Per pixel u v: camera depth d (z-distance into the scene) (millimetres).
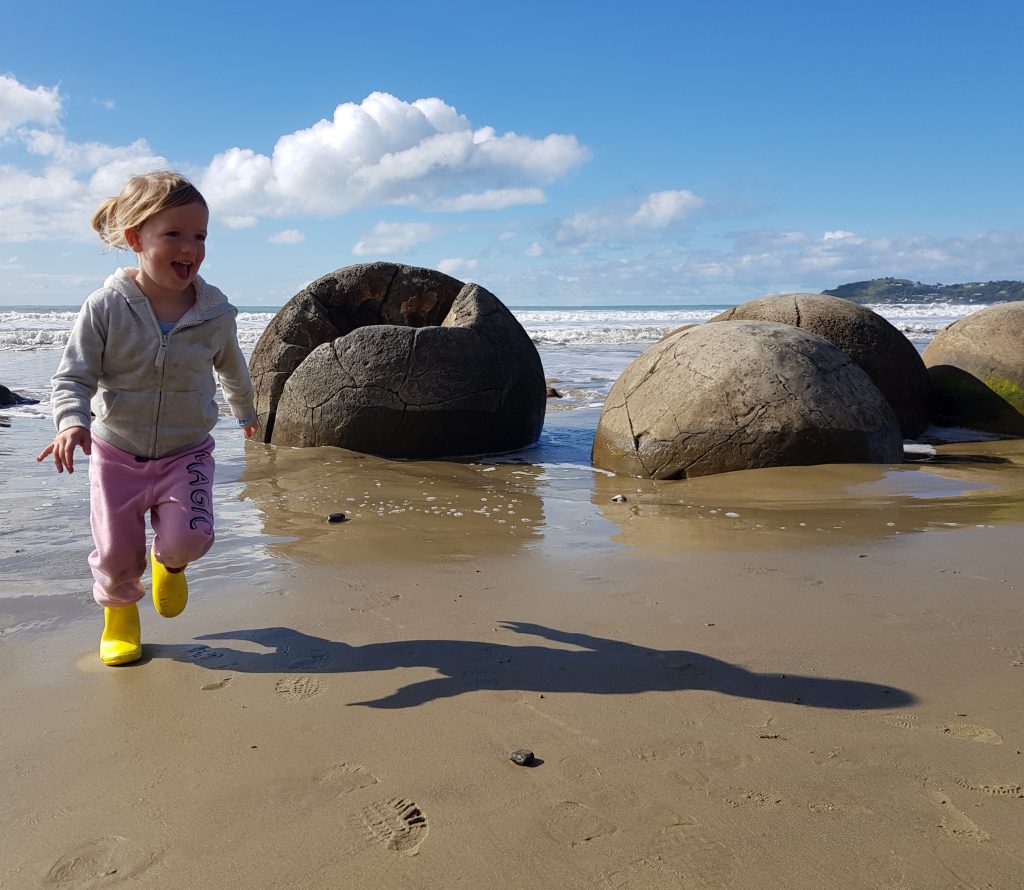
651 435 6430
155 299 2873
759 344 6547
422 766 2164
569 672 2738
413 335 7520
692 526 4680
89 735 2328
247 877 1741
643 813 1954
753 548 4195
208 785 2074
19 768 2156
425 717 2430
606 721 2402
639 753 2227
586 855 1806
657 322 40906
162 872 1755
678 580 3686
